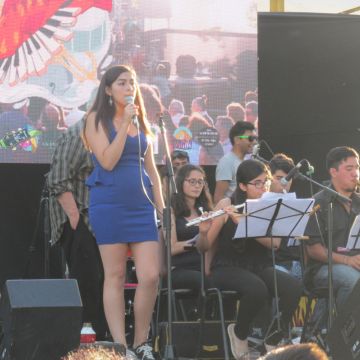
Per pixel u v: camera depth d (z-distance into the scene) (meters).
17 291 7.55
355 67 18.00
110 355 3.92
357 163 12.38
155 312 12.49
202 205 12.17
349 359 8.32
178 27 16.58
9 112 15.84
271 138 18.11
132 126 10.06
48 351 7.54
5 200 16.64
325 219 12.31
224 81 16.78
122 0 16.28
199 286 11.62
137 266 10.00
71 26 16.05
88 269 11.88
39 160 15.93
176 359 10.12
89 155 11.84
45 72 15.96
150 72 16.45
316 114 18.12
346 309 8.34
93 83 16.14
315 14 17.58
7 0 15.86
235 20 16.84
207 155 16.70
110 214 9.91
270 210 10.68
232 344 11.37
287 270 12.98
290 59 17.94
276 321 11.73
